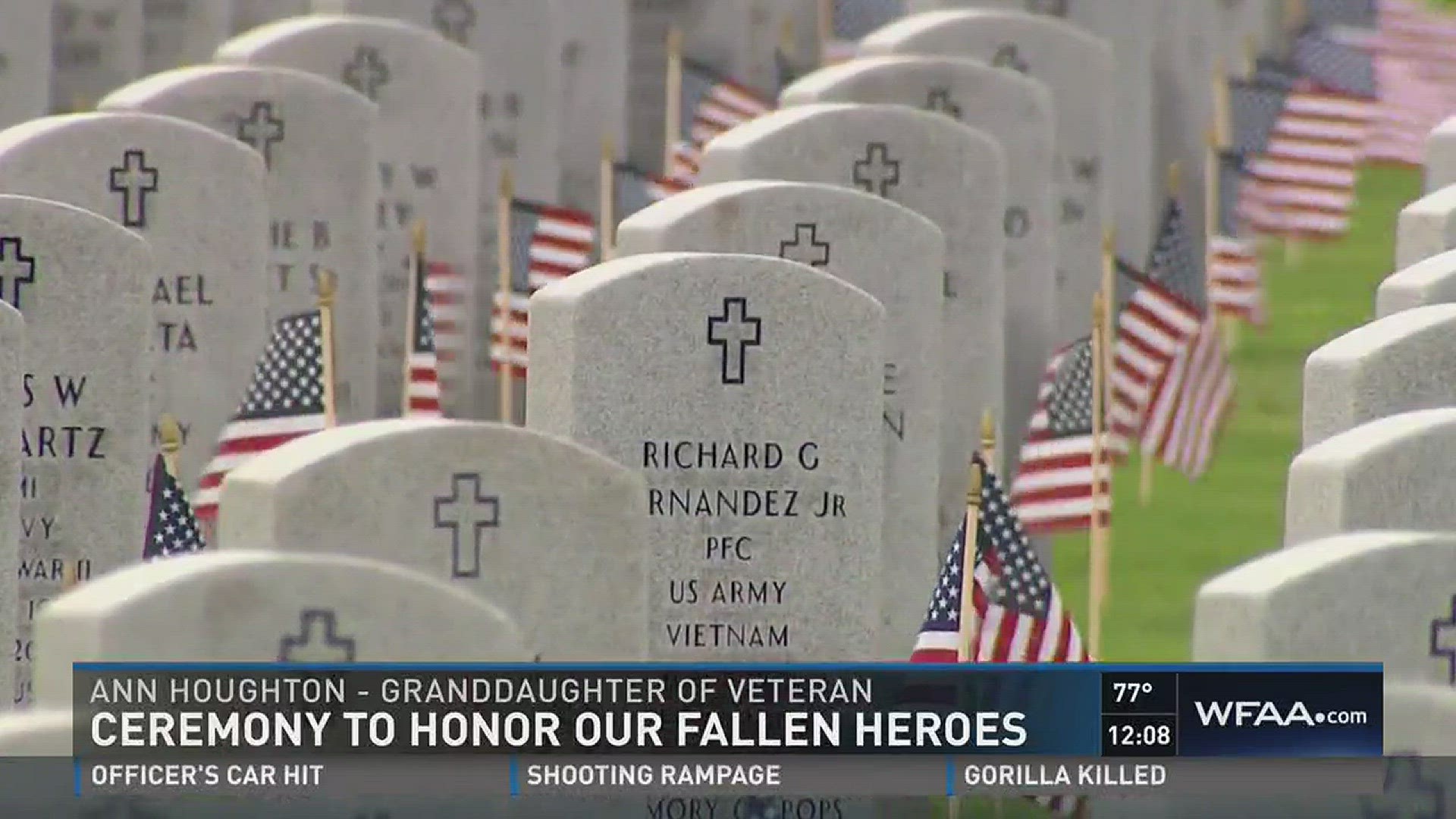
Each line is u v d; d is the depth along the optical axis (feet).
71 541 86.33
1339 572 67.26
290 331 89.86
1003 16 118.21
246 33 133.18
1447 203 97.60
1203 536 113.39
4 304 77.82
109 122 97.09
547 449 69.67
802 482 81.46
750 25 151.43
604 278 79.87
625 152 136.15
